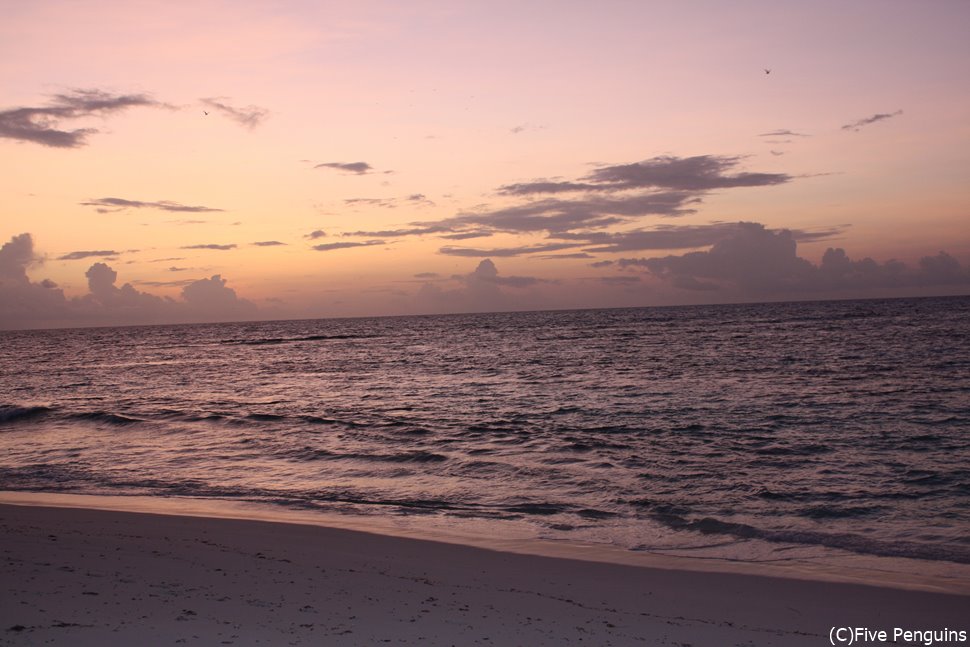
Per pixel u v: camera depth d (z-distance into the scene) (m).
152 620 7.50
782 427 24.16
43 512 13.94
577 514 14.30
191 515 14.16
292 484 17.50
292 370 57.66
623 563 11.09
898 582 10.15
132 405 35.53
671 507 14.73
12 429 27.52
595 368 49.38
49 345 128.38
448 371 51.81
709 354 57.31
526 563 11.02
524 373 47.78
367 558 11.06
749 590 9.77
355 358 70.25
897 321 99.56
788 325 100.44
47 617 7.41
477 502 15.44
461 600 9.02
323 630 7.54
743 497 15.47
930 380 35.47
